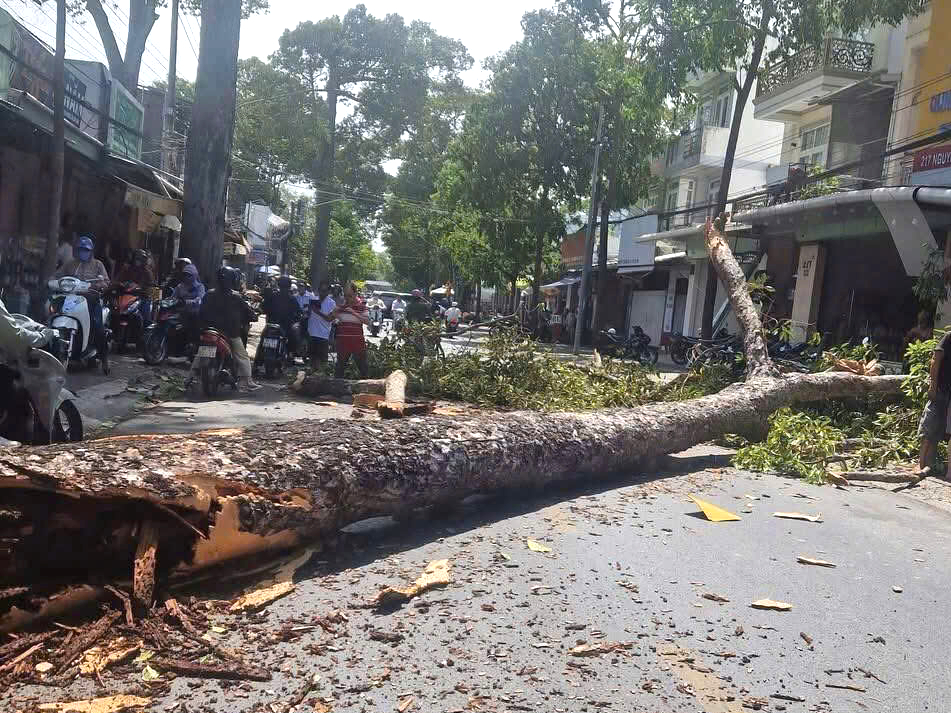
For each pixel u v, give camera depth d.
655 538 4.77
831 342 18.69
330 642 3.11
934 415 7.21
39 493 3.01
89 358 10.41
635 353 25.56
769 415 8.27
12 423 4.92
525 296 59.56
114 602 3.17
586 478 6.30
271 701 2.65
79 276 10.85
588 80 30.97
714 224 11.48
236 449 3.86
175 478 3.37
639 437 6.53
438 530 4.76
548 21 31.19
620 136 29.58
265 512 3.69
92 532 3.16
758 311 10.61
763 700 2.83
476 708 2.66
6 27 10.04
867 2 17.08
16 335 4.71
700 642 3.30
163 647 2.95
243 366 10.09
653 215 31.80
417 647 3.10
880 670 3.14
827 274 19.72
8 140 11.98
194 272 12.80
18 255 12.45
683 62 18.27
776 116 25.06
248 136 46.53
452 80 47.25
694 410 7.41
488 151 33.00
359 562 4.10
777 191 20.33
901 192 13.79
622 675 2.96
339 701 2.67
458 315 28.55
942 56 16.33
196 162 14.80
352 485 4.15
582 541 4.62
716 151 29.72
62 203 14.00
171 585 3.44
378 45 45.38
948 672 3.16
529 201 35.25
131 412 8.21
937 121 16.17
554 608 3.56
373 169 49.66
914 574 4.40
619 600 3.71
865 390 9.09
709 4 17.77
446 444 4.84
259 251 47.47
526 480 5.49
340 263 79.19
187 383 10.45
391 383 8.64
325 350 13.25
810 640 3.38
